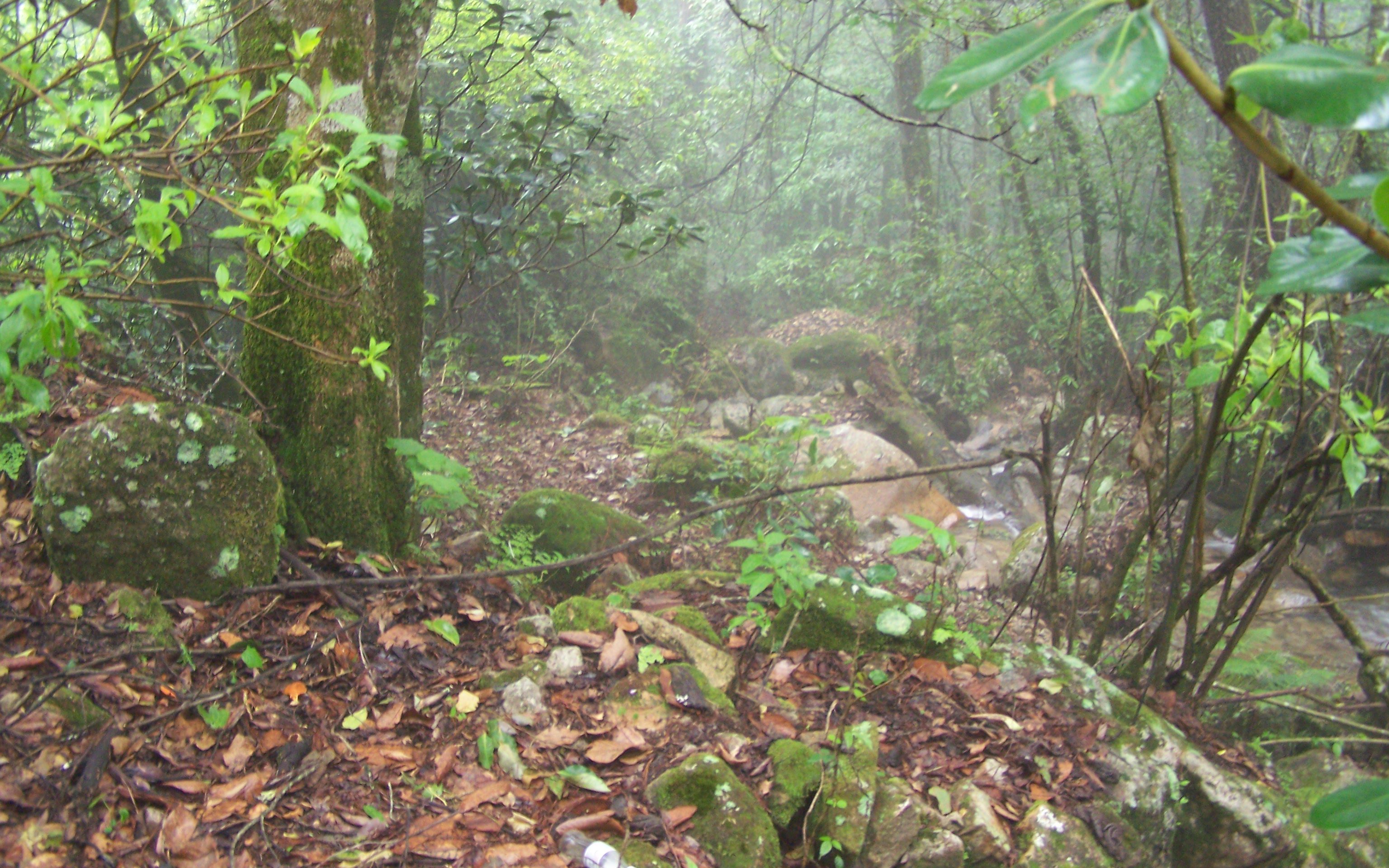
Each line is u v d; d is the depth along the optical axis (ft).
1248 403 9.68
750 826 7.88
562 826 7.51
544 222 30.27
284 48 6.53
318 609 9.62
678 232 20.72
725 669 10.30
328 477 10.75
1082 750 9.56
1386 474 9.66
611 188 37.83
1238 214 24.44
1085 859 8.30
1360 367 11.18
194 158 6.40
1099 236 30.50
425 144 20.07
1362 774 11.19
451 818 7.46
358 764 7.92
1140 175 33.17
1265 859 9.60
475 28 28.12
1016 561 19.17
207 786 7.19
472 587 11.25
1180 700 11.40
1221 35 23.81
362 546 10.94
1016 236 34.94
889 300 39.60
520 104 30.42
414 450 10.94
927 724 9.82
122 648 8.05
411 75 13.20
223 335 20.29
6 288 6.89
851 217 58.75
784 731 9.52
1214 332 9.00
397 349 11.81
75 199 10.72
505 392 28.14
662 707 9.32
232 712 7.99
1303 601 18.39
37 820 6.28
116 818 6.57
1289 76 2.11
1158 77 2.12
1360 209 15.05
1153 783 9.38
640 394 35.88
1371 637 17.04
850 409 34.32
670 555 16.63
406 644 9.46
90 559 8.70
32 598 8.32
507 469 22.38
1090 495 11.96
